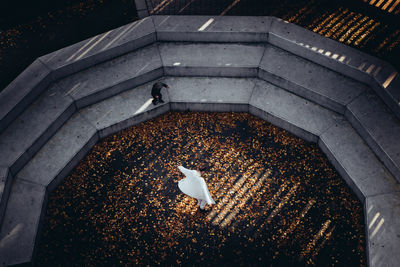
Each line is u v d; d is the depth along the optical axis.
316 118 12.27
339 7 13.83
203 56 13.28
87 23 13.98
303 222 10.73
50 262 10.24
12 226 10.40
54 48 13.38
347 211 10.86
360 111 11.77
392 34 13.06
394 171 10.84
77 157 11.87
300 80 12.58
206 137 12.47
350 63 12.32
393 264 9.59
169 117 12.92
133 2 14.44
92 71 13.04
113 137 12.53
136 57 13.34
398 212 10.37
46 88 12.62
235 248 10.38
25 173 11.38
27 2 14.52
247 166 11.84
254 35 13.34
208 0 14.31
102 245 10.51
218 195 11.28
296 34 13.12
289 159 11.94
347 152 11.49
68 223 10.88
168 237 10.60
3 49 13.44
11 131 11.69
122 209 11.12
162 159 12.07
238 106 12.83
